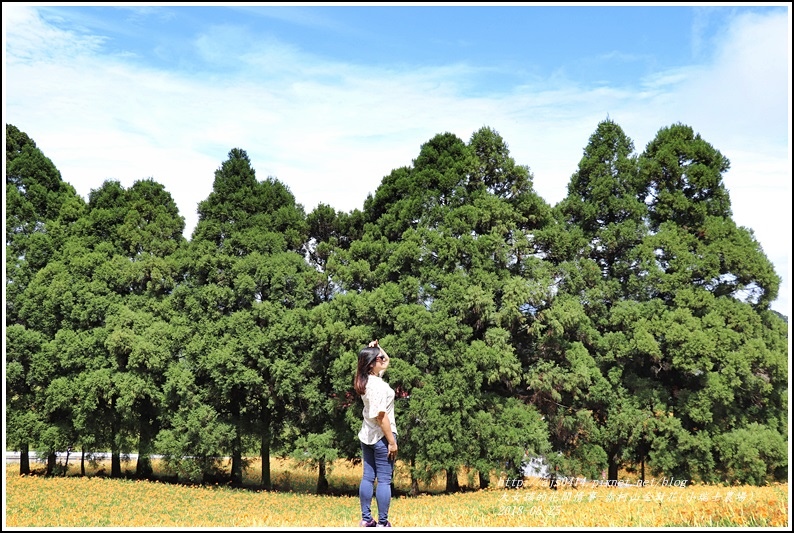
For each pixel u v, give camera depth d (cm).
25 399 2797
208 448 2622
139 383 2648
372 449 694
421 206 2617
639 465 2716
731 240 2545
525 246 2556
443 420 2277
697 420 2381
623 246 2725
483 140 2667
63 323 2770
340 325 2433
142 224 2977
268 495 2508
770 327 2542
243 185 2909
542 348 2559
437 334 2331
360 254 2720
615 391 2531
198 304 2727
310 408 2581
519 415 2373
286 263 2728
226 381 2602
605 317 2669
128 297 2844
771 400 2470
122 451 2870
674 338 2378
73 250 2866
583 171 2869
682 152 2684
